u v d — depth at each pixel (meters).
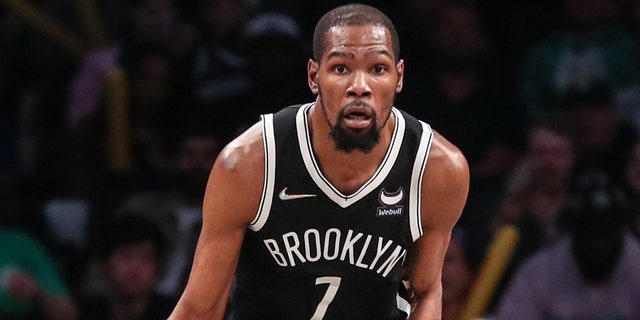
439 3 23.16
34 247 19.23
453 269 17.02
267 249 10.42
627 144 20.27
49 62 24.89
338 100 9.63
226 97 19.86
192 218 18.81
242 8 22.36
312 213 10.20
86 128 22.05
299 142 10.10
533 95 22.38
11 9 23.75
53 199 22.12
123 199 19.36
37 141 23.75
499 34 23.64
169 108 21.33
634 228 18.81
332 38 9.65
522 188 19.14
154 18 22.31
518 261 18.44
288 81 19.44
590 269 17.52
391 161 10.16
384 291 10.70
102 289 18.94
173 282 17.98
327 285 10.54
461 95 21.91
